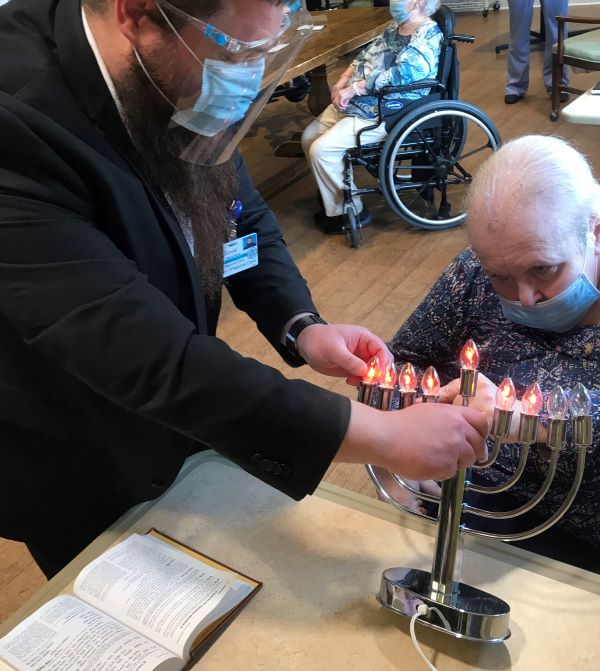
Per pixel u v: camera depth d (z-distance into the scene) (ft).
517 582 3.00
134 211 2.81
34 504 3.64
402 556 3.15
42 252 2.50
